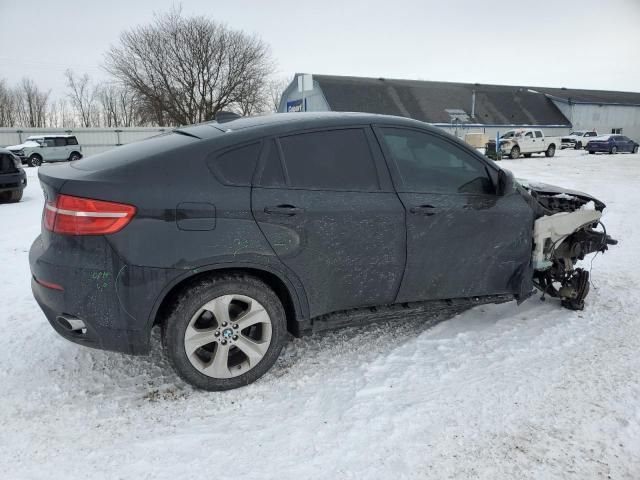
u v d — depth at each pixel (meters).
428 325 4.05
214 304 2.92
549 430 2.67
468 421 2.75
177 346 2.88
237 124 3.24
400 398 2.98
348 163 3.25
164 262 2.74
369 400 2.96
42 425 2.74
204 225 2.80
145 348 2.86
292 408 2.90
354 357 3.51
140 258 2.71
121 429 2.71
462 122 40.78
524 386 3.09
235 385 3.08
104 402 2.97
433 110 41.38
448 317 4.21
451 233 3.49
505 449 2.53
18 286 5.08
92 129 39.19
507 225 3.72
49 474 2.37
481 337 3.80
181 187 2.79
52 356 3.54
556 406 2.88
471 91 46.53
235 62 45.69
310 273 3.11
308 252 3.07
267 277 3.15
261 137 3.05
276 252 2.97
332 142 3.24
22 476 2.36
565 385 3.10
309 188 3.09
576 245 4.33
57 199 2.78
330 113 3.47
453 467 2.41
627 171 19.03
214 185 2.86
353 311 3.38
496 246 3.70
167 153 2.88
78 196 2.71
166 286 2.78
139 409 2.90
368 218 3.20
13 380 3.22
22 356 3.54
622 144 34.22
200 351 3.09
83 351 3.61
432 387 3.10
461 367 3.34
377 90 41.62
